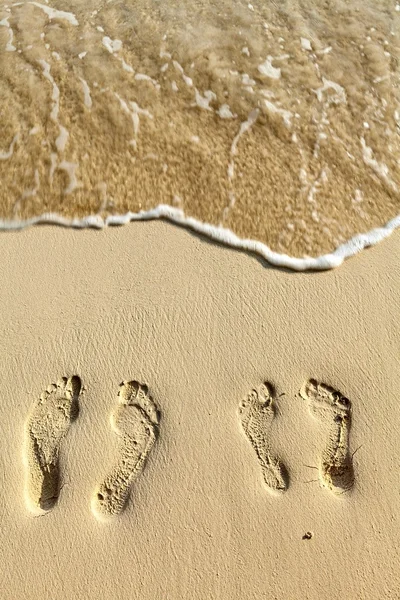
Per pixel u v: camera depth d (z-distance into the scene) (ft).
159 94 10.97
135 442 7.97
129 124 10.61
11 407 8.17
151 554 7.42
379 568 7.45
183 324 8.80
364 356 8.65
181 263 9.33
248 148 10.45
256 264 9.36
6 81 10.92
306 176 10.21
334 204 9.97
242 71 11.29
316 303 9.05
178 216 9.75
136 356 8.54
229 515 7.63
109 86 11.02
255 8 12.06
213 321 8.84
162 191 9.96
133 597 7.23
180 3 12.05
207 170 10.18
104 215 9.74
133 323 8.80
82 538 7.48
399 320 8.92
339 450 8.02
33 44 11.51
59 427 8.04
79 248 9.44
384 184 10.22
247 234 9.64
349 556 7.49
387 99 11.06
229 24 11.89
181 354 8.56
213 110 10.85
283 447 8.00
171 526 7.55
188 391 8.31
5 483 7.75
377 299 9.08
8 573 7.30
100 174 10.09
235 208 9.86
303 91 11.12
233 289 9.12
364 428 8.16
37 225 9.64
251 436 8.05
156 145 10.41
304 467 7.91
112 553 7.42
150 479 7.76
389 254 9.52
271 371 8.50
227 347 8.64
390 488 7.84
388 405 8.32
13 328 8.74
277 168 10.27
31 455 7.87
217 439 8.02
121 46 11.55
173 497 7.69
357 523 7.65
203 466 7.86
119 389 8.30
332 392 8.39
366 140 10.64
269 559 7.44
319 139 10.61
